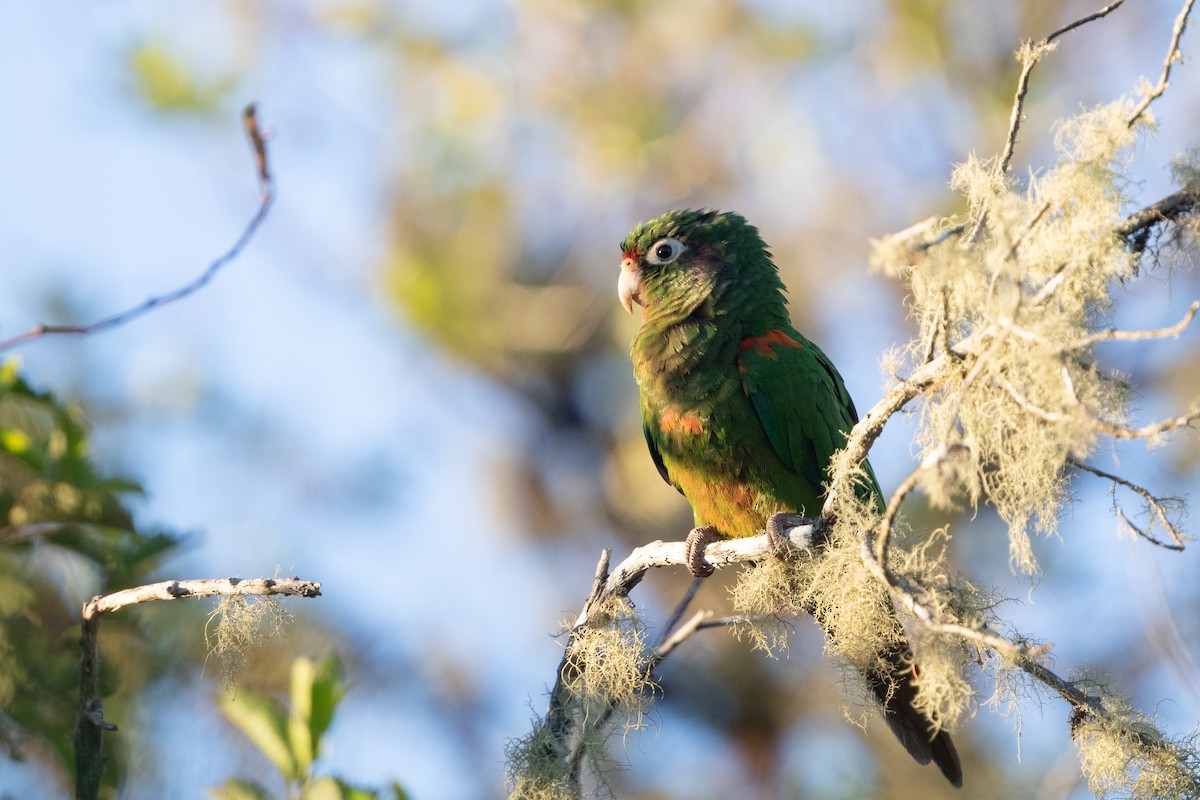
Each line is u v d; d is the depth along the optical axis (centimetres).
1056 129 596
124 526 827
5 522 806
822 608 727
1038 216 558
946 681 586
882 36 1452
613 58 1480
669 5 1459
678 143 1466
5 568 866
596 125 1449
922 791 1282
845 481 678
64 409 823
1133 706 634
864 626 674
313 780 711
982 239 595
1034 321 539
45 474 809
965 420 578
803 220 1447
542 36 1484
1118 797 614
